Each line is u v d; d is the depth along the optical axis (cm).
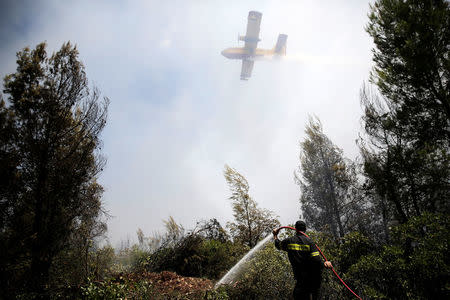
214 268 1171
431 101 810
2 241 675
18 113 819
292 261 411
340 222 1313
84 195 880
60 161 844
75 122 914
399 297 545
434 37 769
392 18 859
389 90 884
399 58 846
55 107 854
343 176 1388
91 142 904
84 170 870
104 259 901
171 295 671
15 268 659
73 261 796
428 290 518
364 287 561
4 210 720
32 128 823
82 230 859
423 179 752
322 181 1491
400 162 788
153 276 896
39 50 892
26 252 703
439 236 516
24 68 849
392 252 558
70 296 618
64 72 909
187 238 1227
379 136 892
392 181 802
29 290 666
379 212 955
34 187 787
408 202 777
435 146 733
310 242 414
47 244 743
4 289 640
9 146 778
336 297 568
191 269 1129
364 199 1233
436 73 783
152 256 1117
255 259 643
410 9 823
